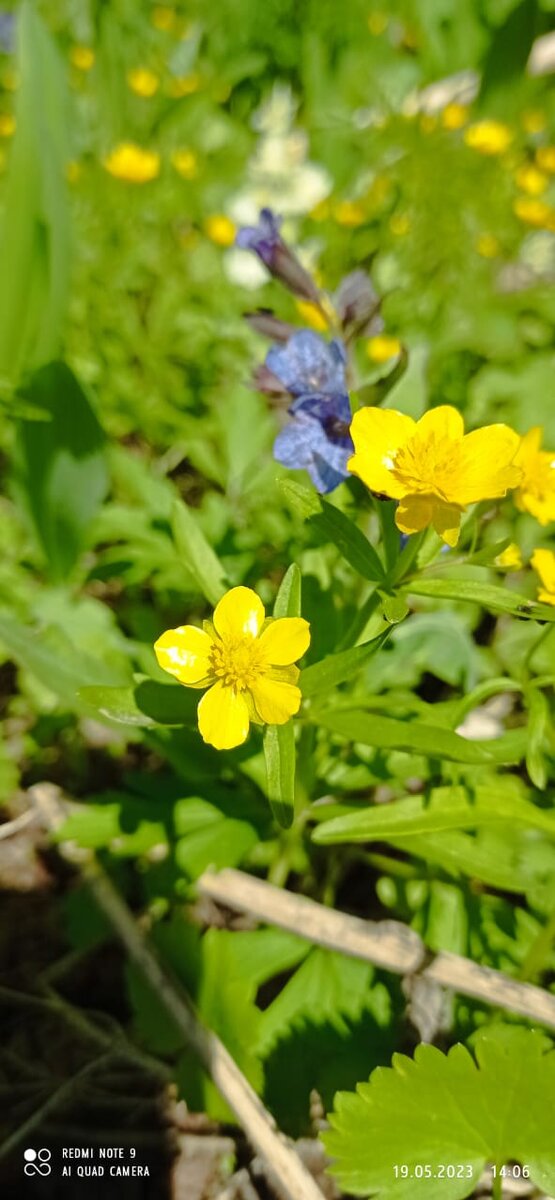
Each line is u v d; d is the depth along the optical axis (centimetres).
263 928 14
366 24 35
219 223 25
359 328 13
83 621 16
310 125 32
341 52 35
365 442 10
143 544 16
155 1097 13
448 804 12
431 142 28
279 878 14
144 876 13
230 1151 12
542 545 18
